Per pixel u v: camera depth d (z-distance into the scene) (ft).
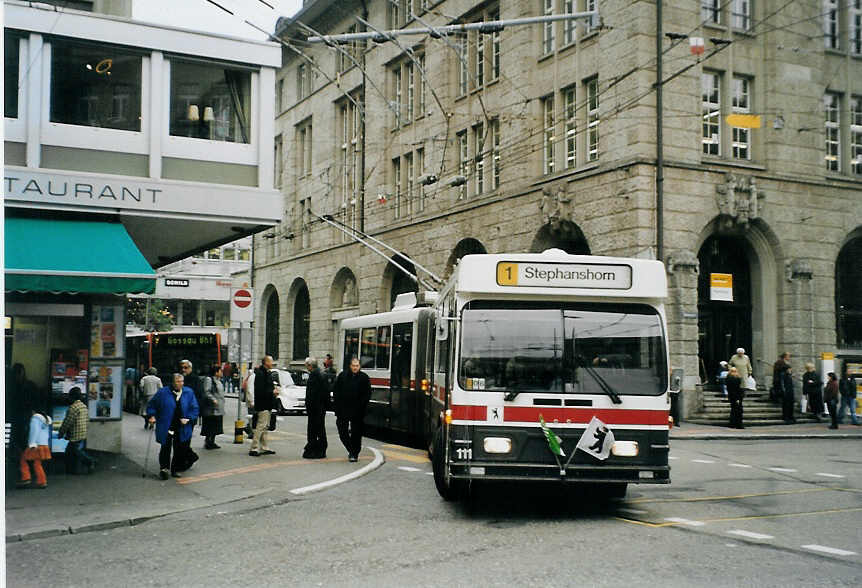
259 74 50.98
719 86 86.07
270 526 31.09
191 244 58.90
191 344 101.60
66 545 28.35
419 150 117.91
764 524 30.66
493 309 31.89
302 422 85.97
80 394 44.09
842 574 22.89
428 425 53.88
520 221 94.22
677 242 80.28
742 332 88.89
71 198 44.75
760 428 76.84
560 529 29.55
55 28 45.21
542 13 94.32
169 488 39.63
